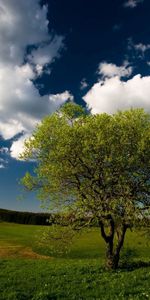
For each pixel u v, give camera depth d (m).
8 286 29.28
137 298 23.94
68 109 35.25
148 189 32.28
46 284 29.00
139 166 32.34
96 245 61.97
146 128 33.66
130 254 39.09
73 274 32.22
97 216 31.02
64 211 31.95
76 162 32.56
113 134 32.56
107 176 31.22
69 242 32.59
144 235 33.69
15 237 77.25
